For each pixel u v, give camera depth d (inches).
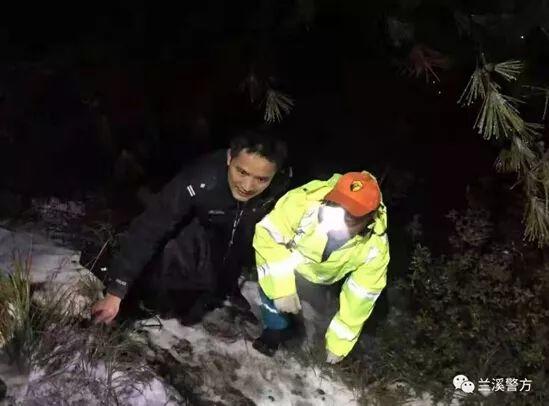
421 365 142.3
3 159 194.4
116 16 171.6
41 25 181.5
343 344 120.2
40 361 107.3
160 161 199.2
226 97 186.1
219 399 124.2
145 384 110.5
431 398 141.3
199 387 124.6
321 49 168.7
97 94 195.9
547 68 131.1
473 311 141.0
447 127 193.6
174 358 127.6
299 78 180.7
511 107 101.3
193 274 129.0
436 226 185.6
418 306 154.8
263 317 136.8
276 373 135.4
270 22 142.3
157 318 134.5
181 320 136.9
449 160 192.4
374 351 146.9
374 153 201.6
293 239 113.1
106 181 195.3
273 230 112.0
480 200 170.7
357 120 199.9
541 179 107.0
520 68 116.3
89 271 136.7
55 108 199.8
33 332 110.0
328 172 200.7
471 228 151.7
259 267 114.6
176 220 113.5
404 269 174.2
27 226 167.5
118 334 119.7
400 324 150.6
